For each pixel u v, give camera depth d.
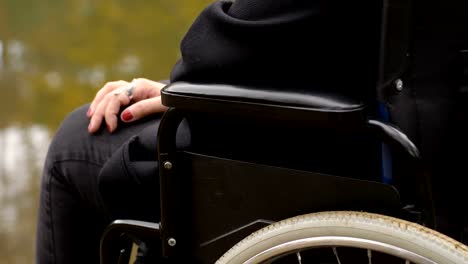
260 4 1.84
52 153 2.34
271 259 1.78
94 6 17.67
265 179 1.86
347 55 1.77
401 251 1.61
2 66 14.77
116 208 2.17
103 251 2.11
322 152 1.89
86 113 2.38
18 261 6.71
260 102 1.77
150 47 15.73
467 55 1.93
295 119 1.72
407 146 1.67
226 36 1.87
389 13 1.67
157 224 2.04
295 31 1.79
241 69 1.85
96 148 2.26
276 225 1.76
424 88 1.88
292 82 1.80
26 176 8.59
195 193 1.96
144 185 2.09
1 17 17.55
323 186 1.80
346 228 1.67
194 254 1.98
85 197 2.30
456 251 1.57
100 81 14.31
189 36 1.95
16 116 11.89
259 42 1.81
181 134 2.06
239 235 1.91
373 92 1.75
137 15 17.11
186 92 1.86
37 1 17.83
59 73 14.43
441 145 1.96
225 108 1.82
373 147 1.84
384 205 1.74
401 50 1.71
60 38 16.25
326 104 1.70
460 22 1.94
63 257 2.36
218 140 1.98
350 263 1.81
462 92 1.94
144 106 2.24
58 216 2.34
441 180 1.99
